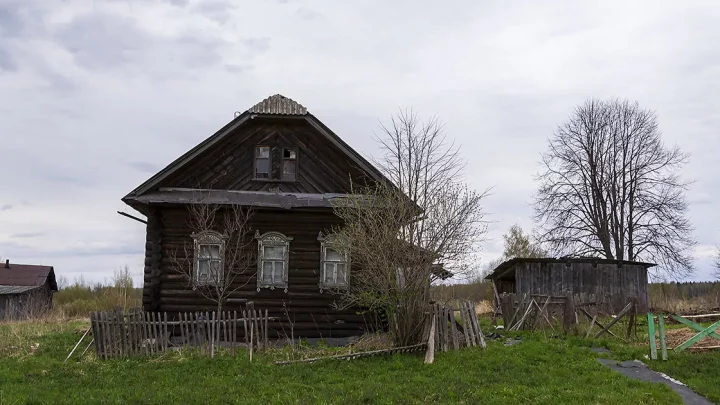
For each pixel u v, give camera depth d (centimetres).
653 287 4444
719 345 1633
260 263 2012
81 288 4847
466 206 1733
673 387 1270
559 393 1199
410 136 2155
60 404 1140
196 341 1675
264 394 1233
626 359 1523
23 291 4406
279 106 2108
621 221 4219
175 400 1184
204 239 1994
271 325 1991
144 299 1964
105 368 1500
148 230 2002
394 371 1438
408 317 1653
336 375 1402
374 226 1667
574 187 4338
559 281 3078
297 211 2023
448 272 1723
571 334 1934
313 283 2022
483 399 1171
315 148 2136
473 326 1769
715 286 4206
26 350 1739
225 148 2111
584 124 4406
